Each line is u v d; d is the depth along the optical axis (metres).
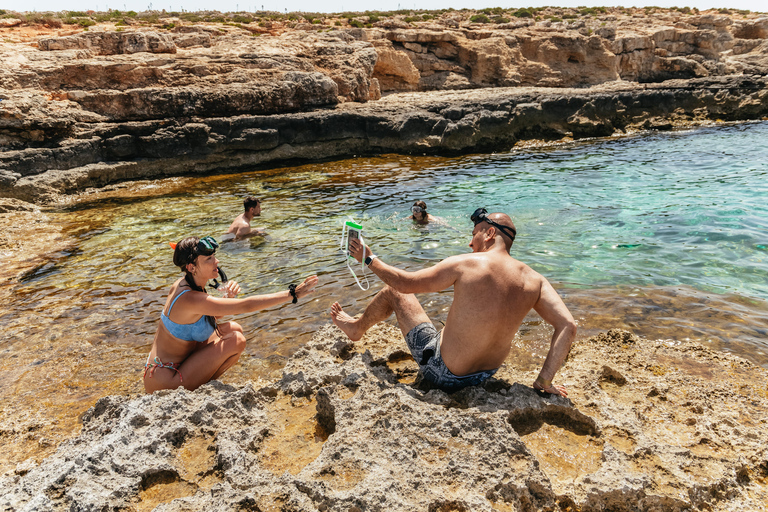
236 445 2.80
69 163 13.20
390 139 18.27
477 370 3.32
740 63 37.34
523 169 14.45
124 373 4.50
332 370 3.62
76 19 27.55
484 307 3.04
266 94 17.25
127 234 8.98
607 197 10.47
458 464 2.60
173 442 2.90
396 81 27.11
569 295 5.61
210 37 21.16
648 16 47.78
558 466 2.73
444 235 8.36
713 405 3.35
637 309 5.18
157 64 16.67
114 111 14.96
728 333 4.60
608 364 3.81
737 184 11.13
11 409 3.97
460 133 18.42
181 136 15.12
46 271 7.24
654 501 2.42
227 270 6.91
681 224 8.18
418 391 3.29
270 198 11.61
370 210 10.16
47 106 13.48
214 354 3.74
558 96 21.47
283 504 2.37
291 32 25.17
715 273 6.11
